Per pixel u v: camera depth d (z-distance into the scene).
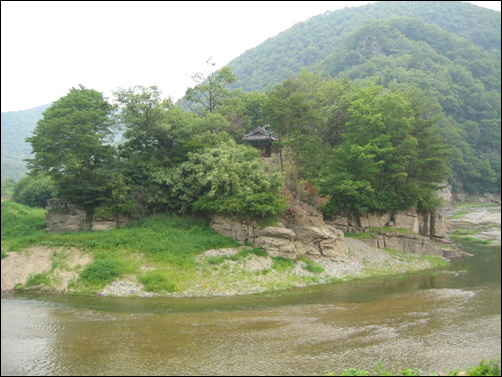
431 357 17.14
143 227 34.56
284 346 17.88
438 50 152.00
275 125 39.31
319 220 37.03
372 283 31.12
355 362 16.39
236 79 51.50
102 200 35.88
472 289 29.33
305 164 43.19
